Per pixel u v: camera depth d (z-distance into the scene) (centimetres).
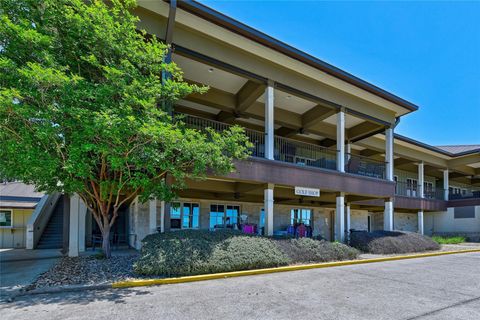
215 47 977
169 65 750
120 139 634
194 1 848
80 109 604
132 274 696
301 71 1162
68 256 991
